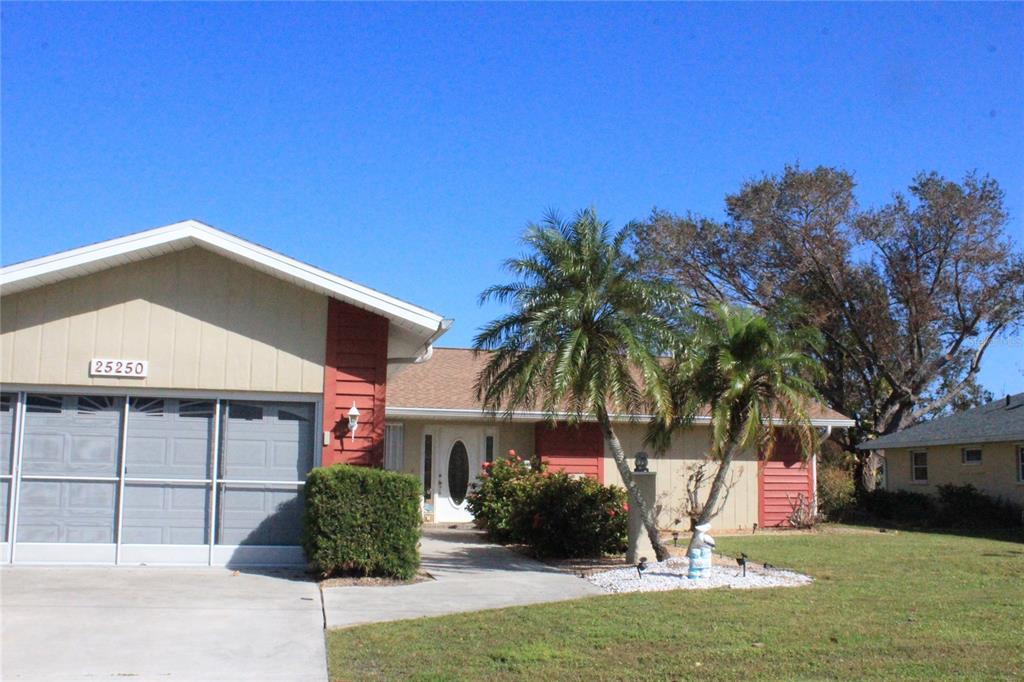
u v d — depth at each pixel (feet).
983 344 112.68
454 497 70.79
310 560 37.86
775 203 109.09
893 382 110.42
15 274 38.47
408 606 32.27
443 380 73.72
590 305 42.50
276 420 41.78
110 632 27.25
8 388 40.57
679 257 110.11
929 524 83.10
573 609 31.76
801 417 44.19
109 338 40.88
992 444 85.92
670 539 61.26
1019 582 40.16
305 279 40.06
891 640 26.99
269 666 23.68
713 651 25.41
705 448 71.56
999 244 106.42
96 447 40.91
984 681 22.30
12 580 36.14
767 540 61.62
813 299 110.01
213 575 38.37
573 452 69.51
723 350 43.32
